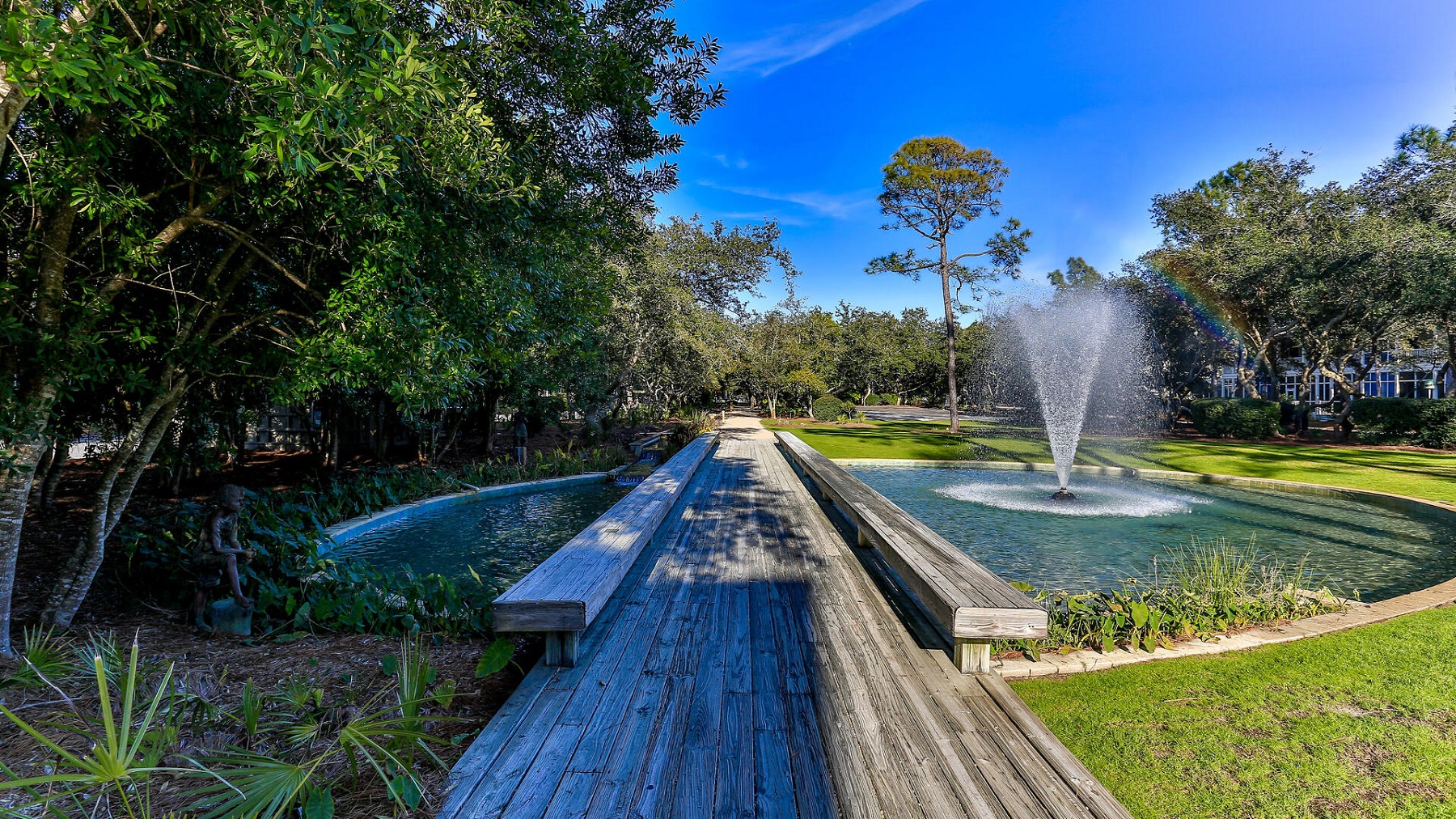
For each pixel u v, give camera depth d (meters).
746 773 1.93
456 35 3.47
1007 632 2.64
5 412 2.77
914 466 13.91
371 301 3.09
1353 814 2.02
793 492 8.18
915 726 2.23
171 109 2.84
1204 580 4.65
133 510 6.88
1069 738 2.54
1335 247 16.05
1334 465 12.41
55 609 3.35
